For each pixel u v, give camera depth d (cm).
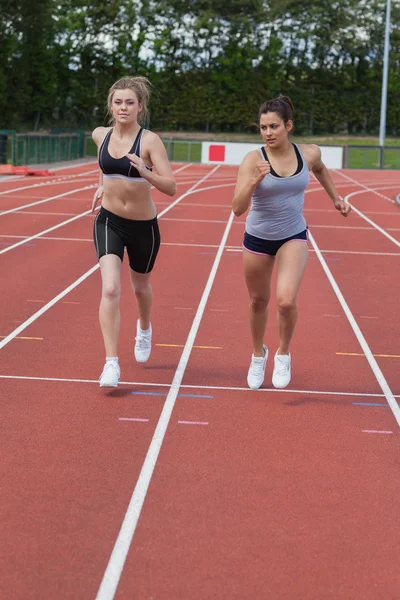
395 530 560
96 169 5406
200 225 2506
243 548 526
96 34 10744
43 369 923
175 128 11112
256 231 792
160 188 796
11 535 532
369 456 695
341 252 2025
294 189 771
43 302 1296
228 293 1427
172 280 1540
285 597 470
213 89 11075
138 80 810
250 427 755
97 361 962
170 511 577
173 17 11000
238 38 11094
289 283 789
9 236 2086
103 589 472
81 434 723
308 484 632
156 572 493
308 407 821
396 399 859
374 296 1449
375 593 478
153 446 699
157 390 858
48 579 480
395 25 11419
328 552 525
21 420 754
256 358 866
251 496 606
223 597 468
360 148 6819
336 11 11312
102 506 582
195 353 1016
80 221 2464
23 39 9219
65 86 10594
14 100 9400
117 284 824
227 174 5369
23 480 621
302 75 11344
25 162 5259
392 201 3719
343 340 1114
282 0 11094
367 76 11500
